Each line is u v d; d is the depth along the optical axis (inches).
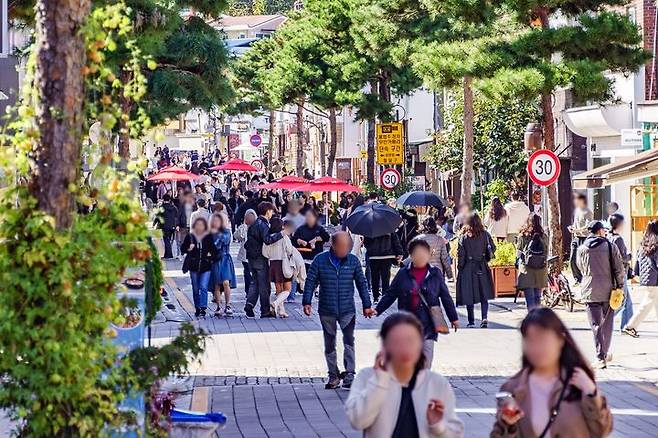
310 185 2783.0
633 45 1777.8
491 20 1833.2
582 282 1124.5
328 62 3356.3
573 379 446.3
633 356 1189.1
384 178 2819.9
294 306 1754.4
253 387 1047.0
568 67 1697.8
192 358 575.2
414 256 925.2
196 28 2288.4
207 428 687.7
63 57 523.8
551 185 1753.2
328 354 1031.0
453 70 1765.5
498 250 1795.0
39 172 522.3
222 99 2295.8
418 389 465.4
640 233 2011.6
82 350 514.0
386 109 3299.7
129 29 538.3
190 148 6240.2
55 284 513.0
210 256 1603.1
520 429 447.2
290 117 6584.6
